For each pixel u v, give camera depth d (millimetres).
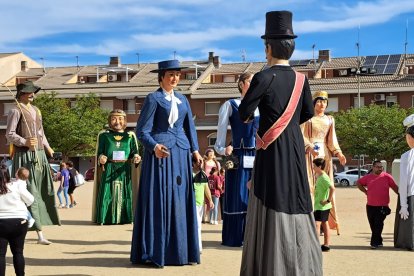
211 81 72500
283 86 6652
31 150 12156
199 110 64312
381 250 11367
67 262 9625
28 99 12328
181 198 9398
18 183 8273
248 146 11305
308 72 71312
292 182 6516
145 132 9312
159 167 9336
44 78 77812
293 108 6645
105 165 16969
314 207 11172
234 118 11305
